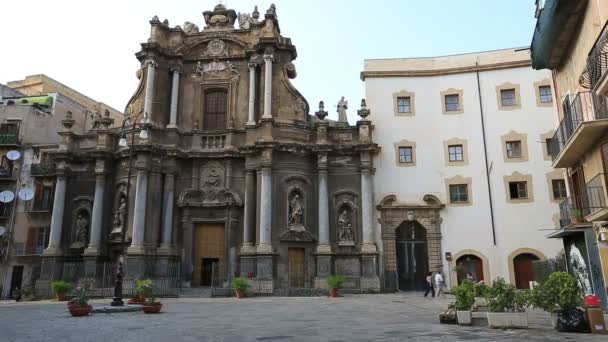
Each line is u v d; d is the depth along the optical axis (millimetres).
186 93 33938
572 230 18766
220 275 30359
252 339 11094
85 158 33000
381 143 32219
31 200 35344
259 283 28281
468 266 30047
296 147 31047
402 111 32719
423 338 10922
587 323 11797
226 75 33812
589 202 17641
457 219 30594
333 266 30203
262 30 33625
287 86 32812
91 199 32625
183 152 31859
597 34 16281
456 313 13867
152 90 32375
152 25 33625
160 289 27859
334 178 31875
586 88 17688
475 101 32094
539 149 30656
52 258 31031
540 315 16344
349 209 31297
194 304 22438
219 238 31359
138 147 30594
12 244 34812
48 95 41938
